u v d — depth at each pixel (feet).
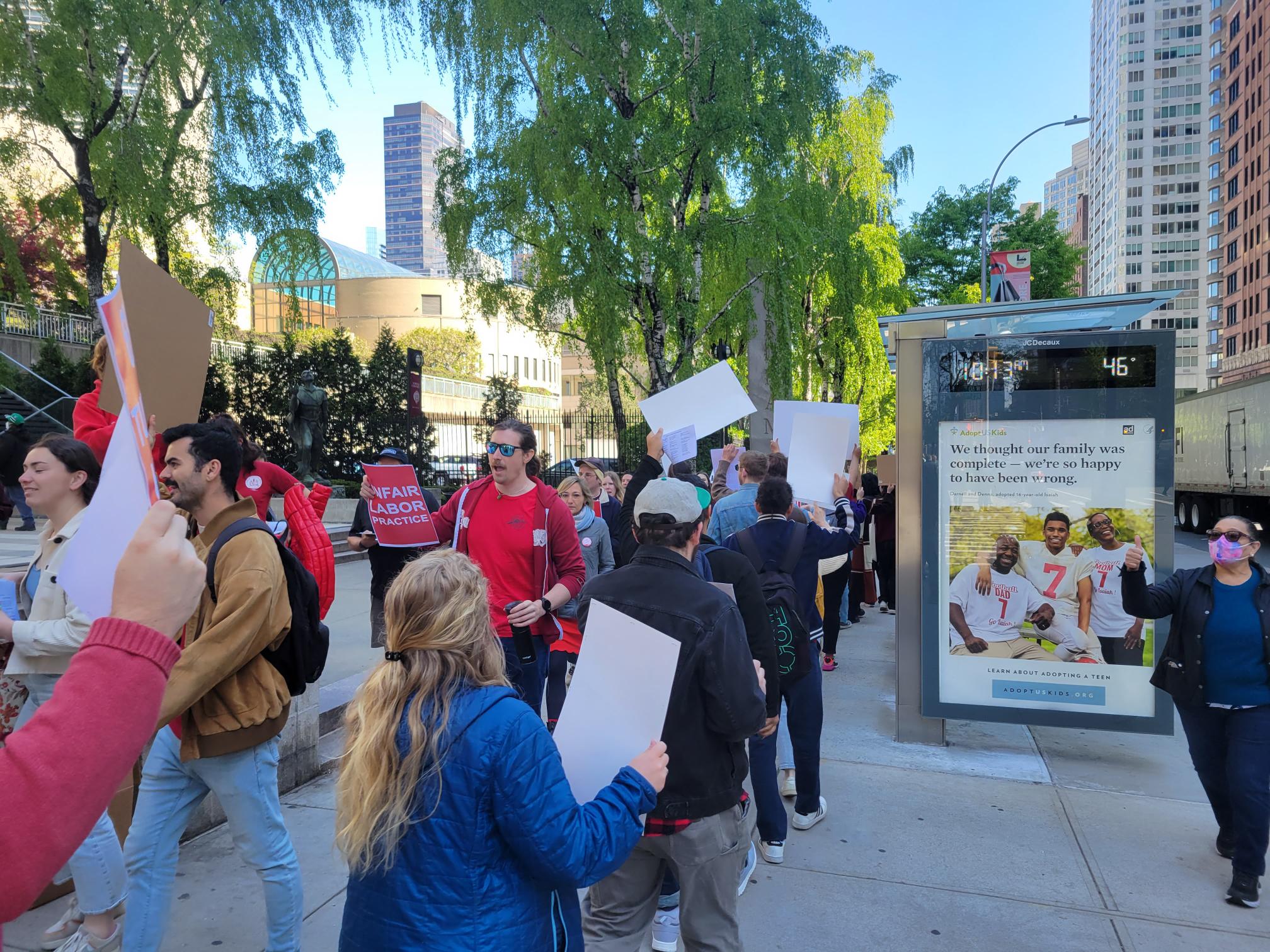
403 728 5.14
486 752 5.09
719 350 49.29
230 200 54.65
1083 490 17.30
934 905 11.85
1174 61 384.27
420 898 5.00
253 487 11.27
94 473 10.23
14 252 57.31
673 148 49.16
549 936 5.39
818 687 14.35
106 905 9.70
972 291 109.81
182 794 8.89
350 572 44.19
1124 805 15.42
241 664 8.37
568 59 47.83
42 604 9.56
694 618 7.91
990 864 13.08
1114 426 17.08
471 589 5.49
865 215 70.03
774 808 13.00
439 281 225.15
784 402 20.06
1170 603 12.87
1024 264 59.93
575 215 48.49
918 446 18.45
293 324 61.87
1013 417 17.63
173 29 51.88
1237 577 12.46
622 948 8.34
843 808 15.24
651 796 5.93
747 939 11.00
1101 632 17.22
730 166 54.60
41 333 76.64
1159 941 10.98
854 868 12.94
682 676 7.80
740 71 49.57
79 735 2.73
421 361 74.28
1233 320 267.80
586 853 5.28
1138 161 390.63
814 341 71.15
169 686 7.82
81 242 69.41
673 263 49.60
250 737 8.65
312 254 58.54
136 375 3.79
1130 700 17.08
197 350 9.41
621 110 51.26
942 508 18.11
